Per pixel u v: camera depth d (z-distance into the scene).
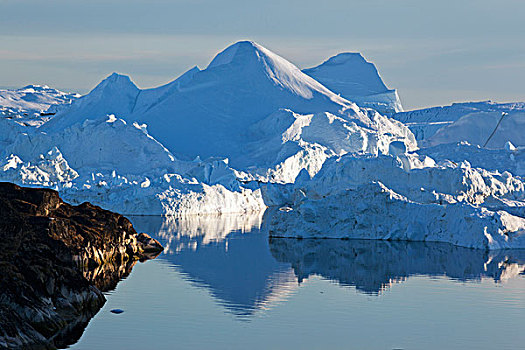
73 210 78.69
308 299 63.53
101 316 55.84
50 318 50.09
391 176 125.75
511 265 82.50
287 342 50.03
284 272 77.31
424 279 73.50
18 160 176.62
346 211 109.19
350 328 53.75
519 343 50.28
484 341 50.75
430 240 104.94
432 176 119.12
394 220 107.31
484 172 120.75
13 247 52.88
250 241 104.25
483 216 100.50
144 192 151.50
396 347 49.28
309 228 109.19
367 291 67.06
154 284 69.38
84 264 65.94
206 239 106.50
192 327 53.34
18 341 44.53
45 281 52.88
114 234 80.69
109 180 173.88
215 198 158.75
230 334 51.66
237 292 66.25
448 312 58.84
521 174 153.75
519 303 62.19
